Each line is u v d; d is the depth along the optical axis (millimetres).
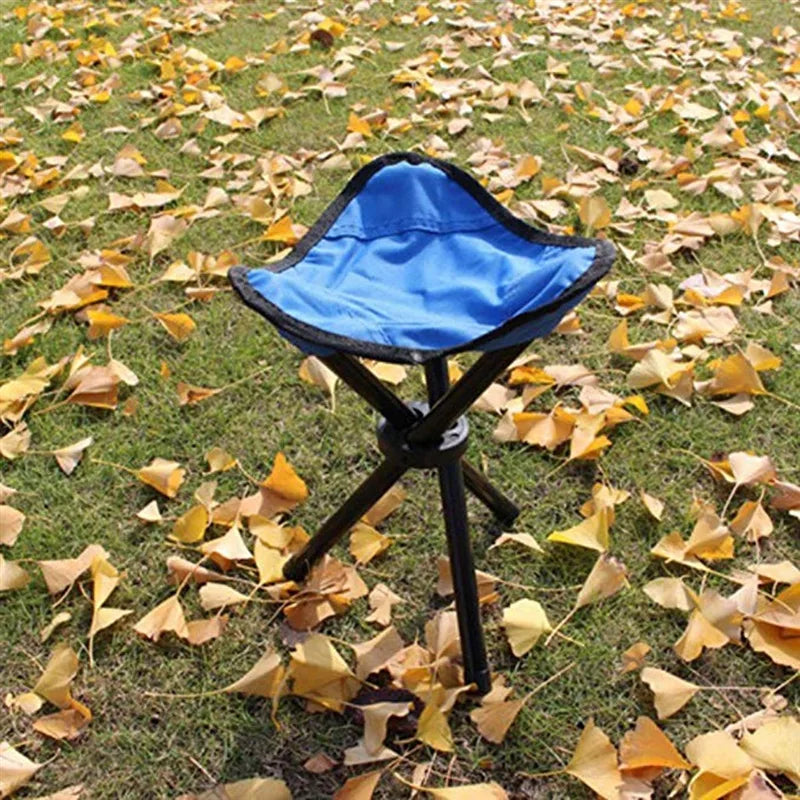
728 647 1614
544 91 3350
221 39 3836
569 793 1439
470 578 1489
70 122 3250
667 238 2535
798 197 2711
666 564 1760
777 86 3320
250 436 2066
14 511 1856
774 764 1389
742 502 1886
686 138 3062
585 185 2773
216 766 1498
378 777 1411
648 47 3672
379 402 1391
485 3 4090
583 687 1576
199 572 1750
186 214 2721
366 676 1562
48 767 1502
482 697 1530
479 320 1294
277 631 1675
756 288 2391
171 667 1628
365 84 3451
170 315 2299
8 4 4242
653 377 2080
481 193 1503
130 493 1949
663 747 1400
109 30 3920
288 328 1217
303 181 2861
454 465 1466
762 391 2070
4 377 2209
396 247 1480
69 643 1677
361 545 1767
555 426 1983
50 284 2508
